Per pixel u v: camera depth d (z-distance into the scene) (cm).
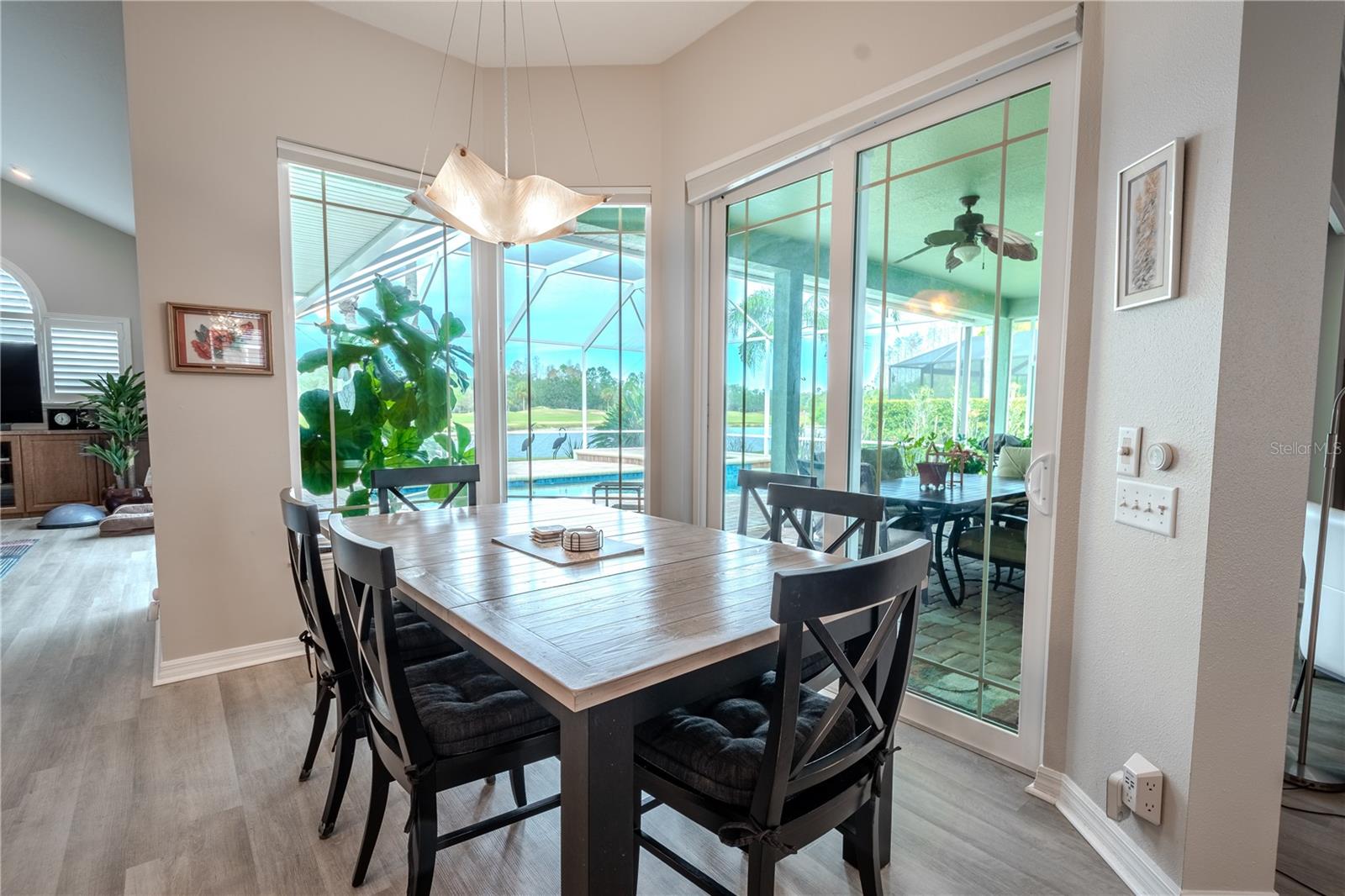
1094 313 169
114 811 172
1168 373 142
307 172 284
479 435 346
